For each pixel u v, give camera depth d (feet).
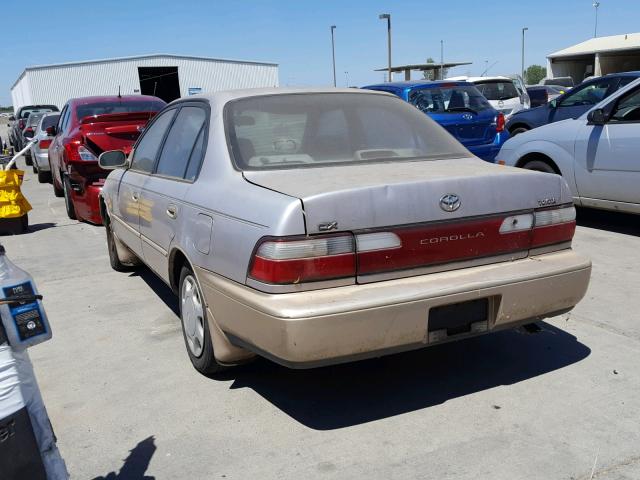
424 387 12.03
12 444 6.98
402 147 12.89
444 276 10.45
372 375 12.60
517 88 54.70
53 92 145.28
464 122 30.86
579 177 23.38
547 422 10.62
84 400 12.10
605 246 21.47
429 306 10.03
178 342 14.70
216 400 11.83
